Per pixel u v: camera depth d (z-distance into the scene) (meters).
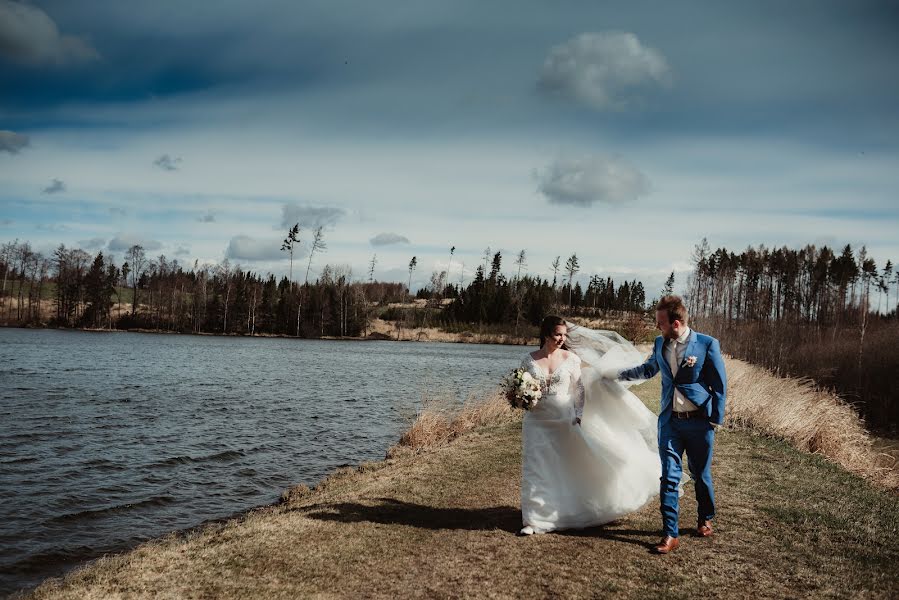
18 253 94.75
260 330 97.19
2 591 7.12
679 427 5.86
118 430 17.23
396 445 14.40
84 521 9.74
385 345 81.69
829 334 44.06
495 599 4.80
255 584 5.25
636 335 36.44
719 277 63.38
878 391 24.12
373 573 5.43
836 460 10.82
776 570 5.31
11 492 11.16
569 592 4.89
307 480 12.36
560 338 6.35
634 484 6.41
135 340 68.69
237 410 21.45
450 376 36.78
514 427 13.63
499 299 119.50
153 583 5.32
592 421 6.48
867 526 6.53
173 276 112.75
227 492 11.48
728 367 25.70
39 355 42.25
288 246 106.94
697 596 4.80
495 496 7.97
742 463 9.70
